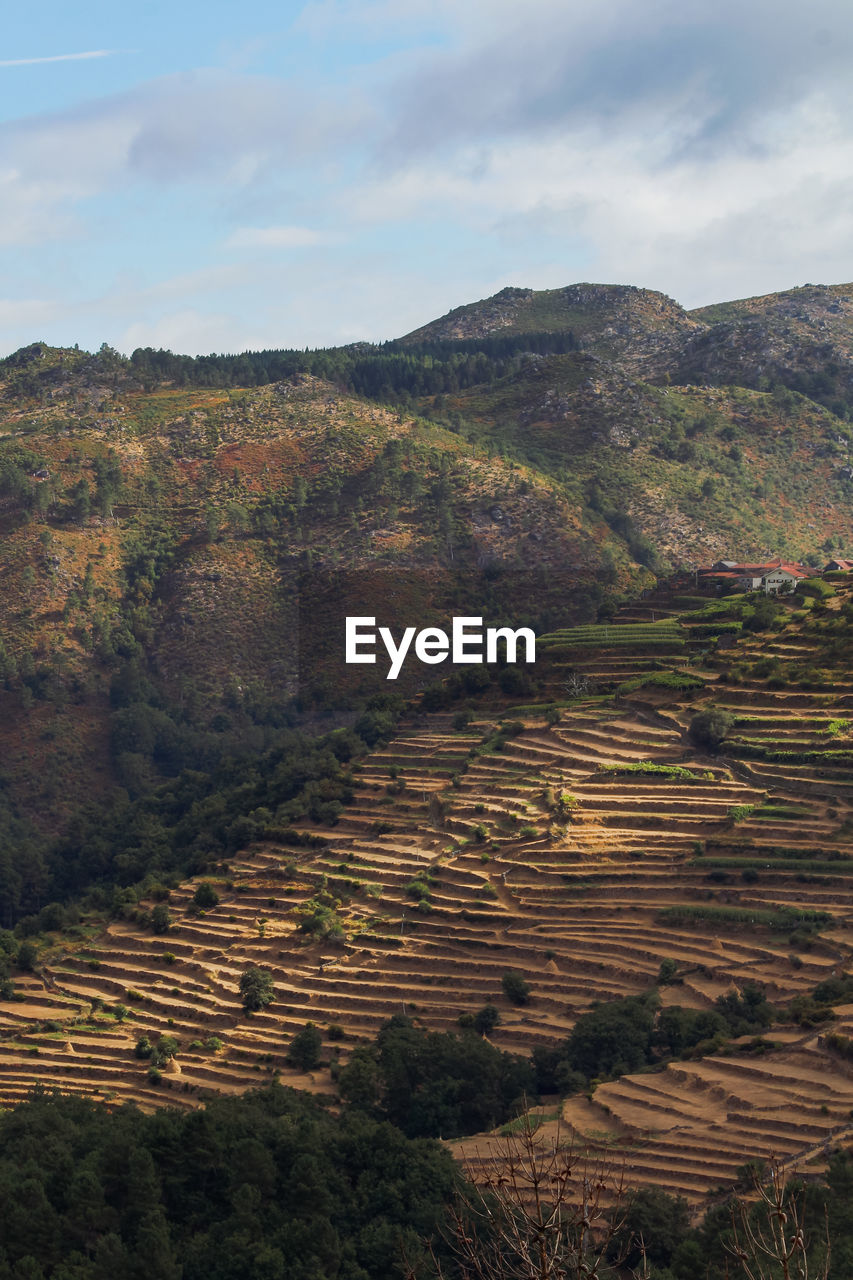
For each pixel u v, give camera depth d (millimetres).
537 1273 40031
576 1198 92938
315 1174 98812
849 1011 123312
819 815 170625
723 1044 121688
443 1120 119312
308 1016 157875
